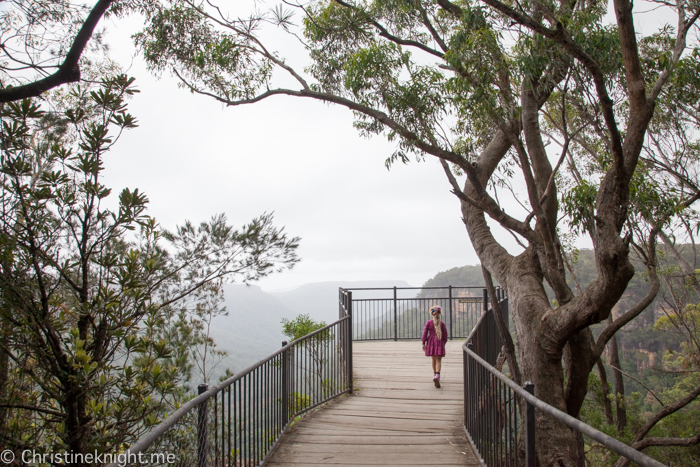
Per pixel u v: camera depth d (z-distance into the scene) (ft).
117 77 12.63
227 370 18.60
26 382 12.19
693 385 49.39
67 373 10.91
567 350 20.51
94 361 11.53
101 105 12.32
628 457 5.88
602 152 28.17
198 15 27.30
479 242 25.70
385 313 41.81
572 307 17.08
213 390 10.37
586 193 16.03
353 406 21.95
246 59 28.09
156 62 27.99
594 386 40.27
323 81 30.48
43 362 11.32
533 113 22.80
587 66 15.16
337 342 24.75
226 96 28.66
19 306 10.75
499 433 13.17
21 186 10.94
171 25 26.73
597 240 15.94
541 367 18.40
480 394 15.35
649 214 19.36
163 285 16.71
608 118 15.39
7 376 11.78
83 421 11.39
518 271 21.66
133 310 12.57
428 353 25.73
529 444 10.14
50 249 11.87
